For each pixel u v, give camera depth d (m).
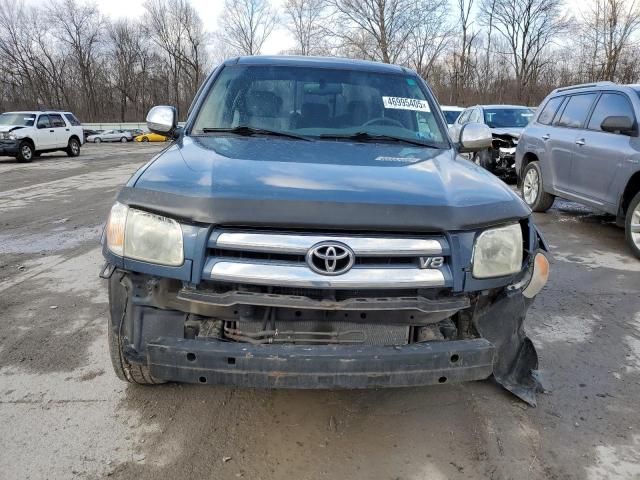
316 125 3.24
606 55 34.16
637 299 4.35
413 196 2.17
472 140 3.47
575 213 7.92
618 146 5.73
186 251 2.05
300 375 2.00
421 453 2.40
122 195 2.23
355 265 2.03
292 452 2.40
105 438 2.47
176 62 71.69
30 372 3.04
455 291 2.12
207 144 2.84
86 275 4.80
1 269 4.99
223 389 2.88
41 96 70.31
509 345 2.50
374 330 2.20
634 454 2.42
